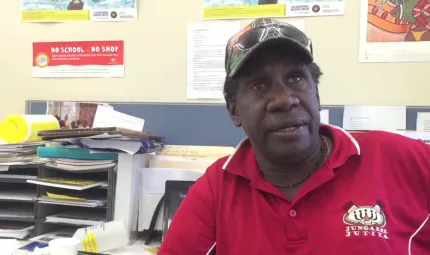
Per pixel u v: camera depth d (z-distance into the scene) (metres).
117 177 1.11
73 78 1.42
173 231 0.78
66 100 1.42
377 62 1.23
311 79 0.70
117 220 1.09
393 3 1.22
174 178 1.15
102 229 1.05
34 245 1.05
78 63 1.41
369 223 0.65
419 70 1.21
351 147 0.73
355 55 1.24
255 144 0.72
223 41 1.31
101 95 1.40
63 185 1.09
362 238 0.64
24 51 1.45
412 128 1.21
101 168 1.10
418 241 0.69
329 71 1.26
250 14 1.29
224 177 0.79
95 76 1.40
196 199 0.79
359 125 1.23
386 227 0.65
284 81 0.67
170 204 1.13
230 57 0.71
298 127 0.67
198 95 1.33
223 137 1.31
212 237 0.76
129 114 1.37
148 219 1.15
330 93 1.26
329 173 0.70
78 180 1.14
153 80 1.36
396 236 0.66
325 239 0.66
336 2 1.24
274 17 1.28
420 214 0.69
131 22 1.37
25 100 1.45
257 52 0.66
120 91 1.39
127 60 1.38
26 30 1.44
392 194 0.68
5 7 1.45
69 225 1.16
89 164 1.11
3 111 1.46
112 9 1.38
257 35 0.68
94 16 1.39
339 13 1.24
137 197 1.16
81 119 1.38
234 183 0.77
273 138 0.67
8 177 1.15
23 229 1.15
